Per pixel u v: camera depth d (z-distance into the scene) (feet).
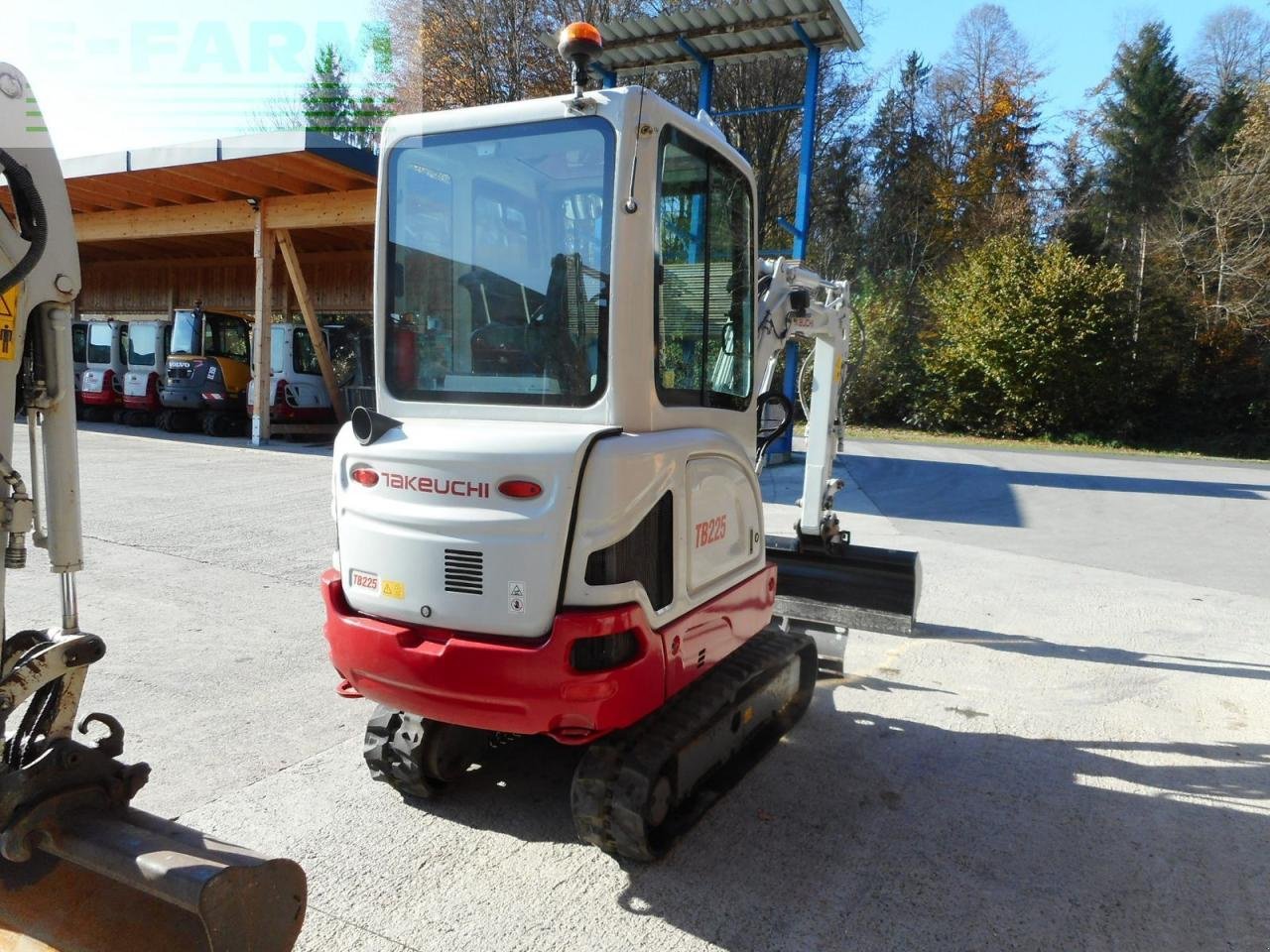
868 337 92.99
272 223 49.60
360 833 11.23
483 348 10.53
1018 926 9.64
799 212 39.75
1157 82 115.65
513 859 10.75
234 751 13.30
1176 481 50.72
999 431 90.38
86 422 61.67
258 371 50.31
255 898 6.75
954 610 23.11
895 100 132.77
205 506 31.58
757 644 13.58
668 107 10.21
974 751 14.34
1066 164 122.72
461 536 9.33
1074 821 12.07
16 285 6.88
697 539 10.59
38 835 7.12
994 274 88.74
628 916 9.65
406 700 9.95
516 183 10.26
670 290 10.64
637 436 9.59
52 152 7.09
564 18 77.00
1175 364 89.97
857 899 10.07
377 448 10.03
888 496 43.19
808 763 13.70
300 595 21.27
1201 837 11.71
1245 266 90.38
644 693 9.52
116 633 18.22
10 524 7.18
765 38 36.22
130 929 7.18
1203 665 19.03
